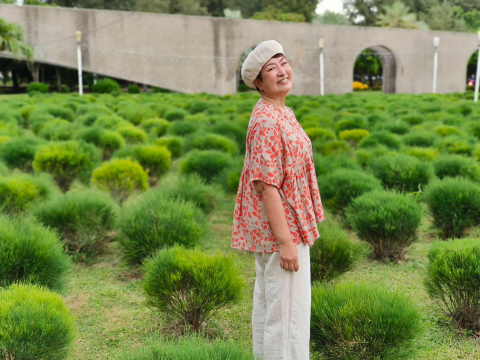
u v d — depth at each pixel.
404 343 2.45
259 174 2.08
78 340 3.09
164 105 17.23
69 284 4.07
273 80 2.16
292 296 2.18
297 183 2.19
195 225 4.33
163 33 29.47
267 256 2.21
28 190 5.30
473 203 5.02
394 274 4.21
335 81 33.41
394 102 19.66
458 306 3.21
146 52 29.30
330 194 5.50
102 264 4.61
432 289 3.25
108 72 28.77
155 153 7.92
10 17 26.89
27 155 7.98
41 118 13.49
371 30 33.56
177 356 2.02
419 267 4.35
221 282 3.04
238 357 2.07
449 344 2.99
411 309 2.54
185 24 29.81
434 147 9.12
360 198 4.75
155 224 4.26
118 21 28.55
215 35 30.42
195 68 30.34
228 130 10.84
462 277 3.04
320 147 9.42
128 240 4.22
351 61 33.53
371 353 2.44
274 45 2.17
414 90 35.22
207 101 21.27
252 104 17.84
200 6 48.03
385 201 4.66
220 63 30.73
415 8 55.97
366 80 56.34
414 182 6.23
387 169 6.41
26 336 2.30
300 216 2.17
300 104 19.34
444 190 5.19
